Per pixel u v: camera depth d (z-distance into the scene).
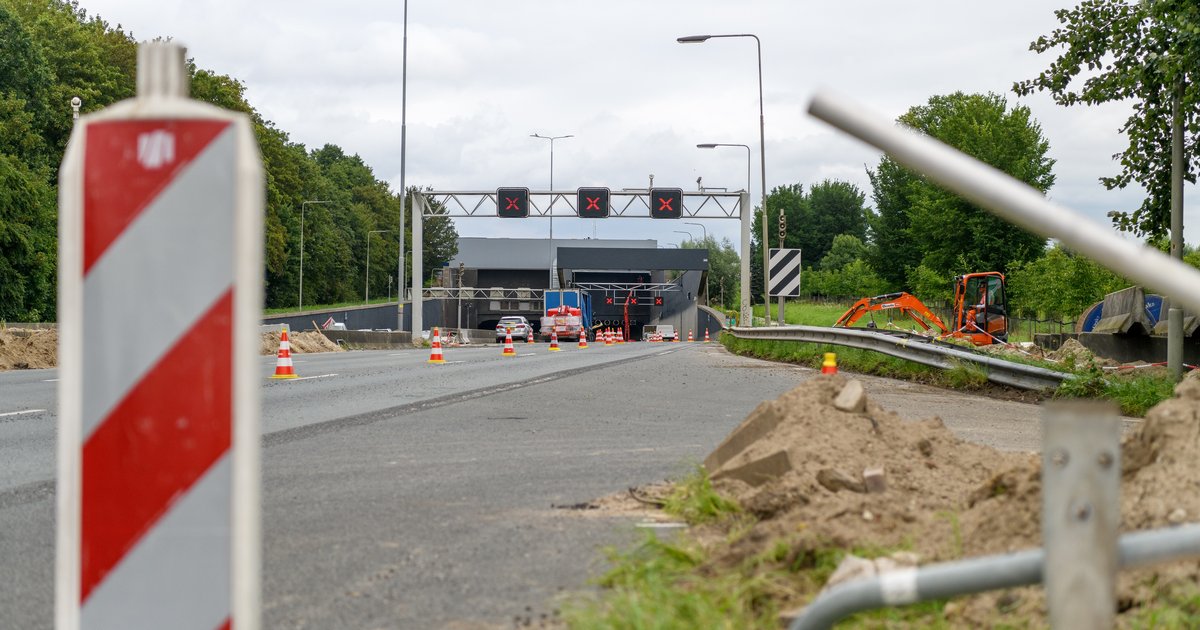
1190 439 3.84
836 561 4.09
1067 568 1.74
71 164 1.87
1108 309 24.97
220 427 1.86
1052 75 16.39
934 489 5.58
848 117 1.92
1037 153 65.25
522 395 14.44
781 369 21.69
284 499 6.58
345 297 118.88
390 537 5.47
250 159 1.89
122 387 1.86
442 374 19.22
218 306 1.86
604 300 83.56
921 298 67.81
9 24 54.94
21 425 10.56
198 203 1.86
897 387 16.59
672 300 84.62
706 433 10.10
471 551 5.13
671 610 3.56
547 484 7.10
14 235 48.53
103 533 1.87
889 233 82.19
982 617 3.33
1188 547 1.74
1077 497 1.73
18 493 6.77
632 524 5.68
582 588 4.36
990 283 34.81
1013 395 15.30
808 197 146.00
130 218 1.85
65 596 1.88
